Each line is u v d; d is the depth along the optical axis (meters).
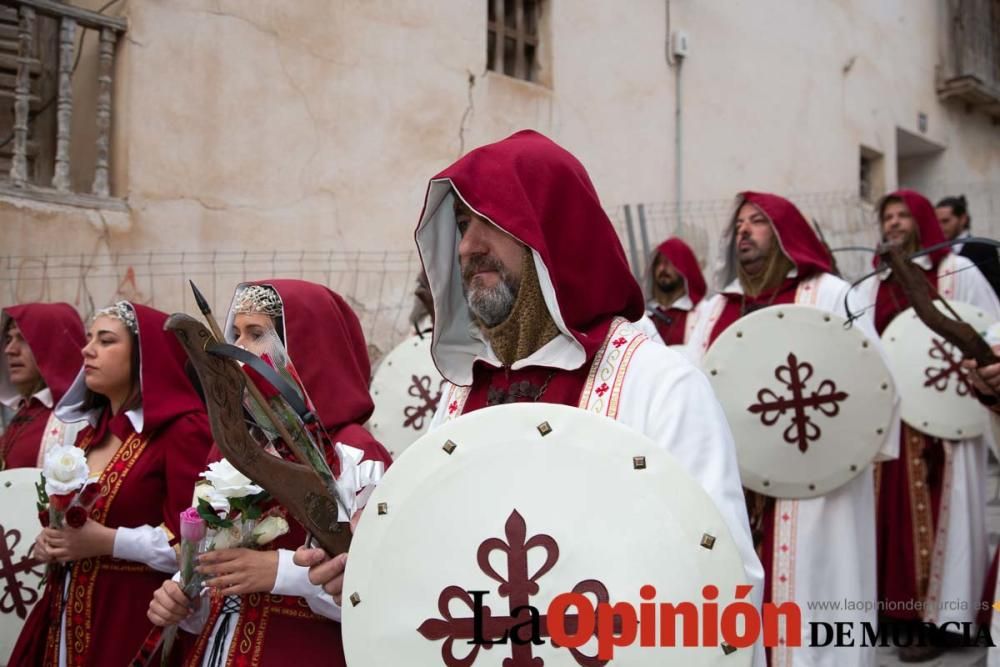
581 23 7.42
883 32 11.06
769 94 9.28
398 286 6.05
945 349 4.29
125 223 4.89
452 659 1.43
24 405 4.13
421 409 4.46
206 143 5.21
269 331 2.38
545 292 1.70
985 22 12.50
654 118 8.01
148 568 2.70
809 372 3.43
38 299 4.58
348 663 1.48
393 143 6.08
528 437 1.50
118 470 2.78
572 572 1.41
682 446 1.58
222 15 5.29
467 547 1.47
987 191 11.81
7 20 5.07
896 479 4.39
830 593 3.40
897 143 11.78
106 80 4.88
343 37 5.84
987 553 4.37
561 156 1.82
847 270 9.99
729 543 1.38
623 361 1.70
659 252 6.33
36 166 5.08
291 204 5.56
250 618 2.18
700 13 8.51
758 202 4.12
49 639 2.71
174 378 2.86
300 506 1.82
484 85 6.64
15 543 3.08
